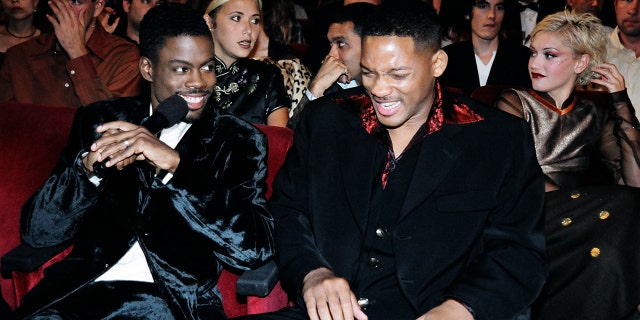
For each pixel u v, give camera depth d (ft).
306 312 7.83
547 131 10.02
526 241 7.69
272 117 11.11
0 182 9.19
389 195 7.82
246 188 8.30
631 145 9.87
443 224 7.69
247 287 7.81
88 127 8.36
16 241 9.19
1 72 11.83
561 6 17.35
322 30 13.16
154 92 8.28
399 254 7.66
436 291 7.65
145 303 8.00
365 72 7.60
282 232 8.14
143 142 7.49
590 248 8.76
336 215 7.96
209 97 8.29
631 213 8.75
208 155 8.23
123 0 14.02
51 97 11.68
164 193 7.79
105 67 12.01
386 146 7.88
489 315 7.31
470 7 15.14
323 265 7.77
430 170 7.72
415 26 7.39
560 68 9.82
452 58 15.33
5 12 13.82
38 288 8.05
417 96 7.53
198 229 7.91
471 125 7.85
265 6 14.07
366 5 11.82
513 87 10.97
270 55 13.23
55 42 11.81
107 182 8.12
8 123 9.28
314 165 8.10
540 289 7.59
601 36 9.86
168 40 7.98
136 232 7.98
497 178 7.73
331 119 8.20
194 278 8.06
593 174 10.21
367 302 7.75
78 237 8.36
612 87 9.96
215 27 10.96
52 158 9.18
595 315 8.76
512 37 16.60
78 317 7.83
